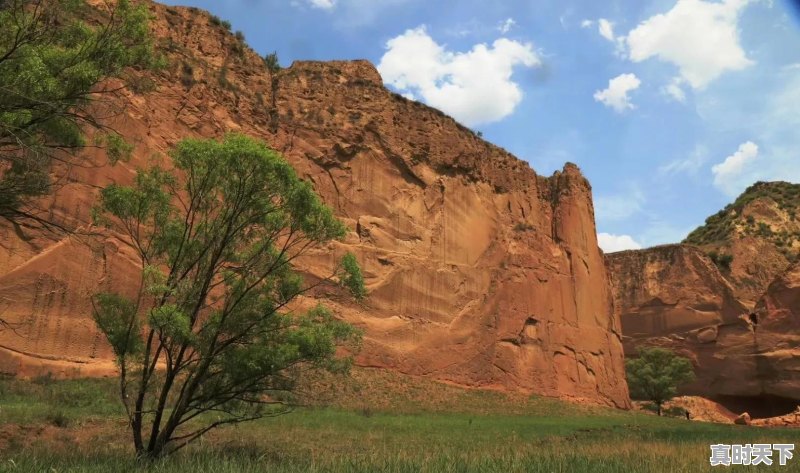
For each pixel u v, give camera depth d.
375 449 17.89
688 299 88.81
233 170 14.93
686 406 77.25
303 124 44.00
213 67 41.56
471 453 16.53
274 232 16.02
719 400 81.94
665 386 71.62
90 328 28.55
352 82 49.09
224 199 15.35
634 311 92.75
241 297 15.40
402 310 43.25
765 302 81.69
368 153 45.97
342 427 25.41
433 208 48.34
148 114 34.25
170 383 14.67
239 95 41.59
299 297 36.69
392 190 46.41
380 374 39.72
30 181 14.50
